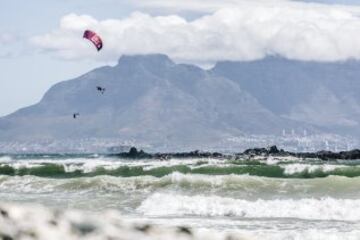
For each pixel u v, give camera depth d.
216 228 89.12
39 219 23.58
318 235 80.38
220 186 147.12
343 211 108.38
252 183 146.25
